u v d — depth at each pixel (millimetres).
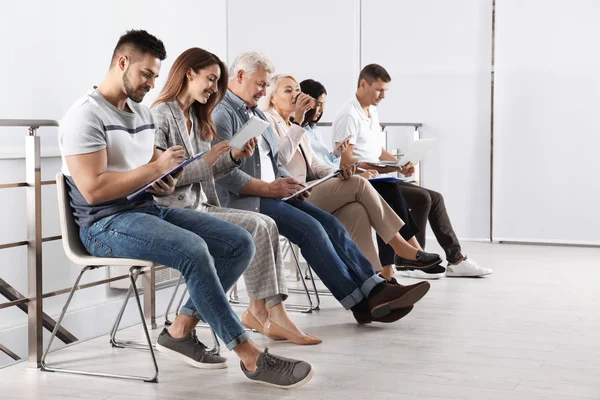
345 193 3561
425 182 6141
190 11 5180
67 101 4191
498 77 5895
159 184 2525
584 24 5645
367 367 2750
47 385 2578
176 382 2592
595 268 4836
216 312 2516
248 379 2619
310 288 4273
